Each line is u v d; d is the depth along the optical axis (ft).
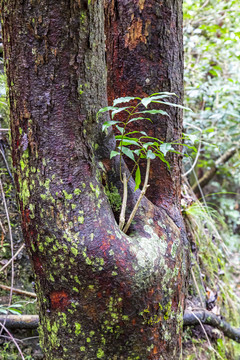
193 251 7.15
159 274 3.03
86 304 2.85
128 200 3.26
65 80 2.77
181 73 3.85
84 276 2.78
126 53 3.64
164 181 3.78
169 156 3.76
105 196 3.05
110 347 2.95
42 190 2.85
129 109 3.67
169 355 3.26
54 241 2.82
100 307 2.85
